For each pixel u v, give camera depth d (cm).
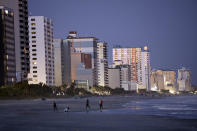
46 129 6031
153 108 12281
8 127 6347
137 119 7731
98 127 6272
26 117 8512
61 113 9788
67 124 6769
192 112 10069
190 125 6488
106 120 7531
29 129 6044
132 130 5847
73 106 14025
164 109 11706
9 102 19075
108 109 11644
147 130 5834
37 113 9938
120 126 6406
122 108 12288
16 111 11019
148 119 7725
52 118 8119
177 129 5928
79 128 6144
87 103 10631
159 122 7044
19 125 6669
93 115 8925
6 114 9625
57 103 17838
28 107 13638
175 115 8906
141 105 15000
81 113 9675
